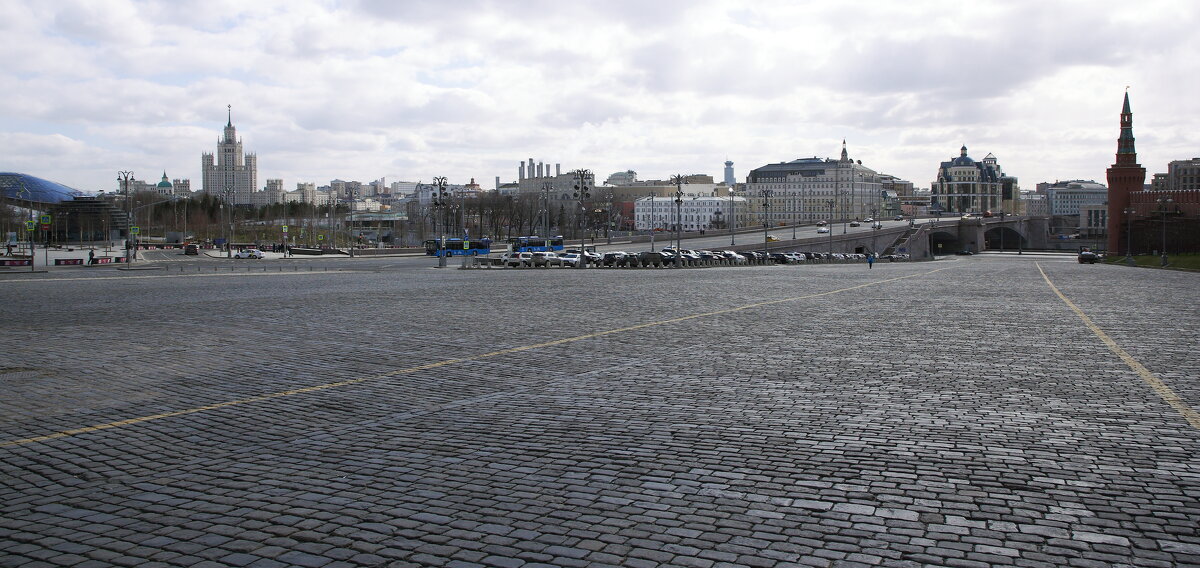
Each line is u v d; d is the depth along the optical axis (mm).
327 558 7938
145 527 8766
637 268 87688
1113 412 13750
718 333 25141
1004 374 17562
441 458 11203
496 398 15219
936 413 13734
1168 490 9688
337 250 142125
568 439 12156
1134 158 165000
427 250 137625
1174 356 20234
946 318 29984
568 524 8750
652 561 7820
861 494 9633
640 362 19375
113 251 138375
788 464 10812
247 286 51188
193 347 22344
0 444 12164
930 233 190875
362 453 11508
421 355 20688
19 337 24891
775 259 121688
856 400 14836
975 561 7789
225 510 9250
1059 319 29750
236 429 12977
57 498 9711
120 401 15164
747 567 7688
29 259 85188
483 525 8734
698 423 13109
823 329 26250
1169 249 148125
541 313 32062
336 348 22047
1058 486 9859
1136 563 7715
